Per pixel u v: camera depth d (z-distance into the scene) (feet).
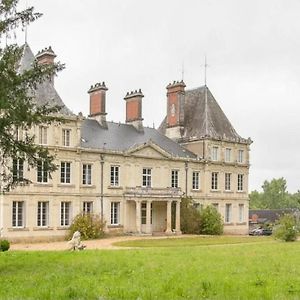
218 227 189.16
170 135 207.82
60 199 156.66
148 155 179.83
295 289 44.45
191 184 192.24
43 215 153.69
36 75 61.67
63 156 156.87
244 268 60.03
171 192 179.22
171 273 55.16
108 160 169.37
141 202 174.09
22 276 54.95
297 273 55.57
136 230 172.96
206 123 200.03
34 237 149.69
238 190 208.85
